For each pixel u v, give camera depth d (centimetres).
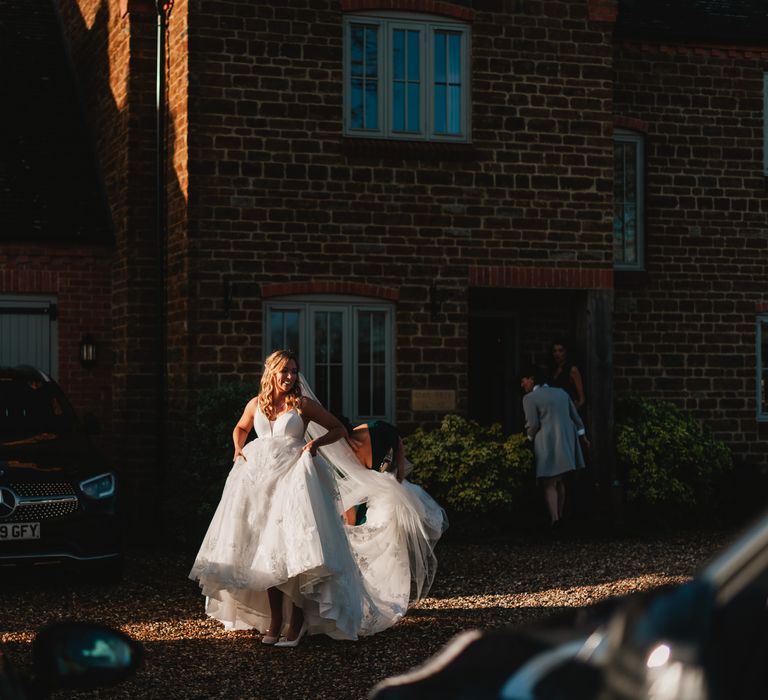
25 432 949
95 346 1362
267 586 694
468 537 1186
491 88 1267
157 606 836
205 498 1098
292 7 1212
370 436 792
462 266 1257
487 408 1497
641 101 1414
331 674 653
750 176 1448
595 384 1282
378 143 1230
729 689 173
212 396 1120
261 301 1202
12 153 1427
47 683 283
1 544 860
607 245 1295
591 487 1269
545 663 217
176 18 1226
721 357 1429
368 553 780
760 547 183
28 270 1346
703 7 1469
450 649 246
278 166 1208
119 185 1344
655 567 1011
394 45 1250
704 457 1292
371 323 1241
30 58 1588
